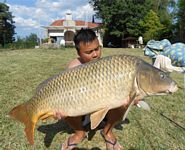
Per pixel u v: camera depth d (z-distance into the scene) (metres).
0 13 18.58
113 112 1.17
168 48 2.01
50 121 1.56
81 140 1.23
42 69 3.25
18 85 2.34
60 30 16.31
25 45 10.40
